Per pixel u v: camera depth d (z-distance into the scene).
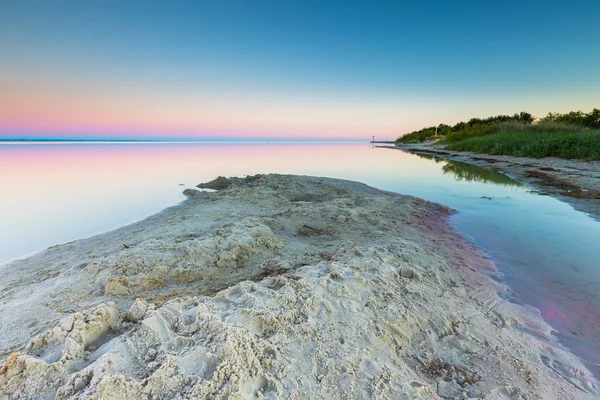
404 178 13.47
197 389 1.94
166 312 2.66
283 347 2.47
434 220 7.04
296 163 20.19
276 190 9.41
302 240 5.39
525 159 16.73
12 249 5.13
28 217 7.04
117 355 2.13
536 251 5.26
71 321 2.40
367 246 4.98
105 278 3.53
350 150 36.75
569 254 5.12
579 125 25.64
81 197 9.11
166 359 2.10
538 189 10.33
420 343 2.87
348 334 2.74
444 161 20.67
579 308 3.60
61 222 6.67
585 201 8.40
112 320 2.58
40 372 2.00
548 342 3.01
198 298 3.06
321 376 2.29
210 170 15.76
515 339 3.03
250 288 3.28
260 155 27.20
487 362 2.70
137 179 12.46
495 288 4.02
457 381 2.48
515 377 2.55
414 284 3.78
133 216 7.14
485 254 5.15
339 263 4.06
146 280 3.59
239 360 2.17
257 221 5.64
